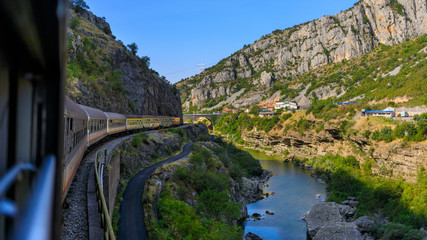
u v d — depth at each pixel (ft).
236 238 97.96
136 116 216.74
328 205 186.29
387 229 144.36
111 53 284.82
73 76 193.98
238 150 364.79
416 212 171.53
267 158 452.76
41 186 5.40
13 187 5.45
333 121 399.03
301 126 477.77
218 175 163.73
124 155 135.74
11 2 4.80
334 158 364.58
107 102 228.63
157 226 82.38
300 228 173.88
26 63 7.57
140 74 328.08
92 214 50.88
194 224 92.89
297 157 438.40
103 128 133.49
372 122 325.21
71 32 236.63
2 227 5.08
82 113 83.82
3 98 6.21
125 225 79.87
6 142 6.68
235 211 129.70
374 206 190.19
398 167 255.91
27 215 3.91
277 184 281.33
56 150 9.60
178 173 144.05
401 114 327.67
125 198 101.65
